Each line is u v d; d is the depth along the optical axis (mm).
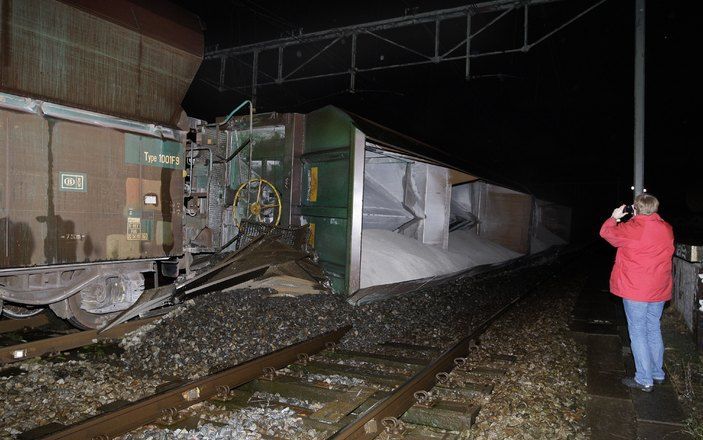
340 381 5676
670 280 5457
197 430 4273
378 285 9711
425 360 6617
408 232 13750
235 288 8695
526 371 6238
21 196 5863
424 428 4582
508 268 17312
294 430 4344
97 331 6770
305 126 10828
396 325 8664
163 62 7594
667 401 5203
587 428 4695
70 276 6855
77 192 6457
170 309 7766
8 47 5711
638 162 8430
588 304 11125
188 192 8961
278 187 10914
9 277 6211
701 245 7715
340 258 9484
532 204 19750
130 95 7176
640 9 8445
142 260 7480
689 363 6262
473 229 19312
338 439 3766
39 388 5117
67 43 6309
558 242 24812
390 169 14375
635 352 5512
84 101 6586
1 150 5688
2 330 7309
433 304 10477
